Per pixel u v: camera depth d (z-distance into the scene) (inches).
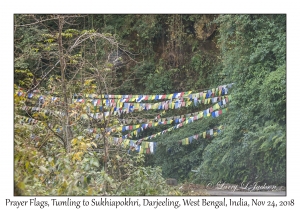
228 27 709.3
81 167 344.8
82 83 476.4
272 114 624.1
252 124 663.8
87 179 353.4
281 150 595.5
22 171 339.6
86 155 374.0
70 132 437.4
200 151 836.0
